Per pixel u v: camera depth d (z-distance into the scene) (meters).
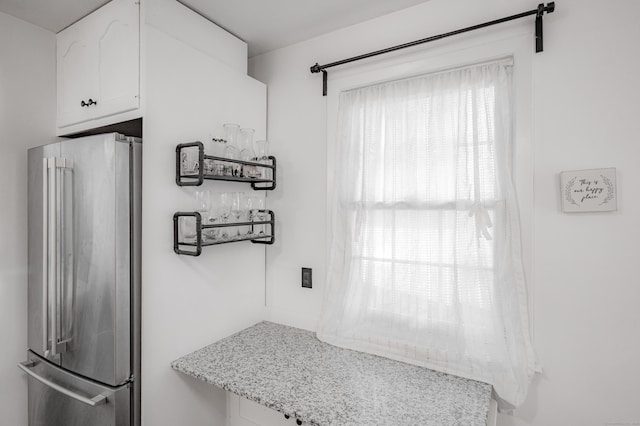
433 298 1.43
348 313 1.62
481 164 1.36
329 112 1.75
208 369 1.37
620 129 1.15
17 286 1.59
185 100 1.45
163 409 1.37
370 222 1.59
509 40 1.31
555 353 1.24
